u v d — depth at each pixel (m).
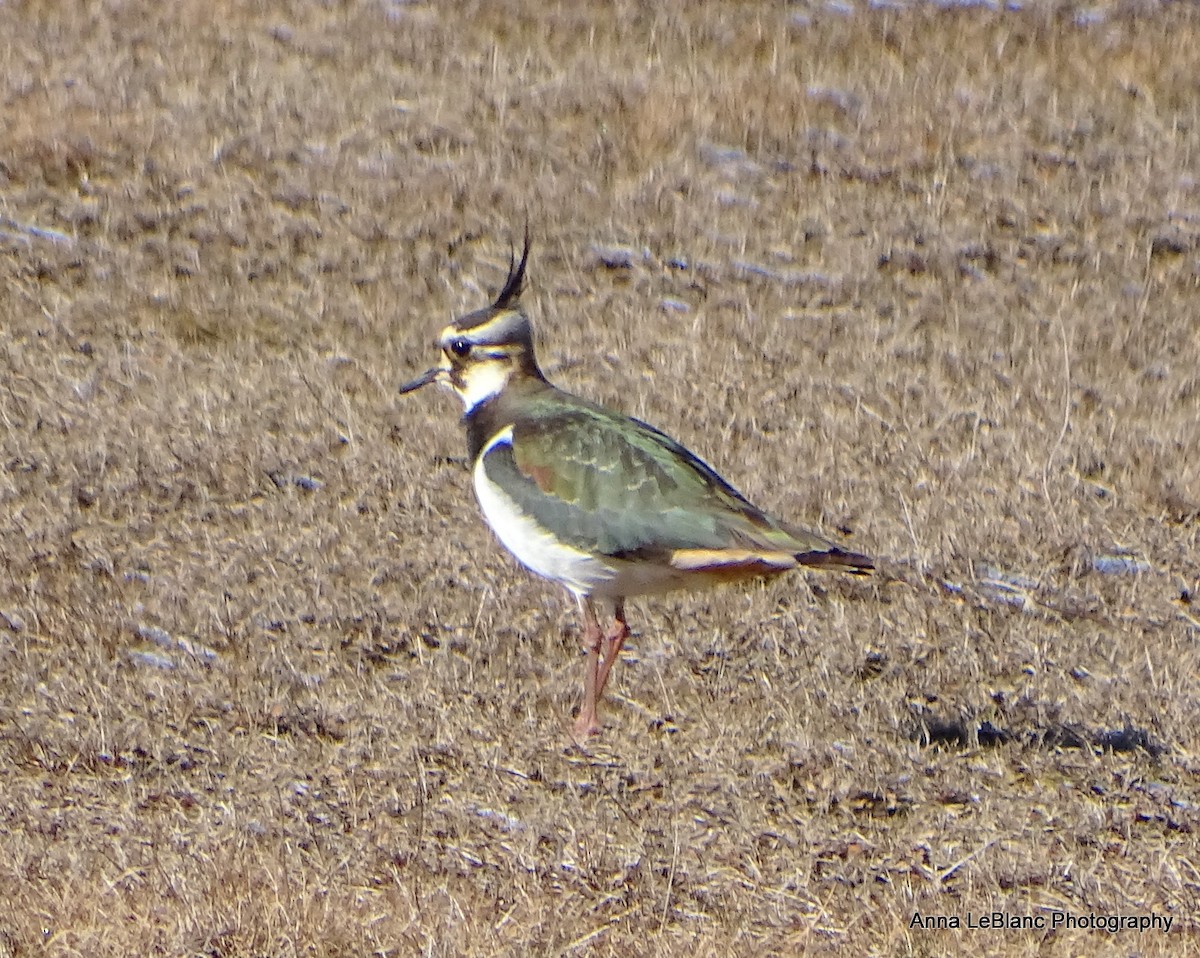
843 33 25.22
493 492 11.67
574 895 10.00
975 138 22.59
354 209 20.23
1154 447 15.97
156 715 11.72
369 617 12.97
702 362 17.42
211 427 15.65
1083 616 13.45
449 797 10.99
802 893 10.13
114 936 9.25
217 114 22.12
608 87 23.44
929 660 12.77
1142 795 11.23
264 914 9.41
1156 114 23.52
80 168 20.62
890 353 17.86
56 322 17.53
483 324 12.10
